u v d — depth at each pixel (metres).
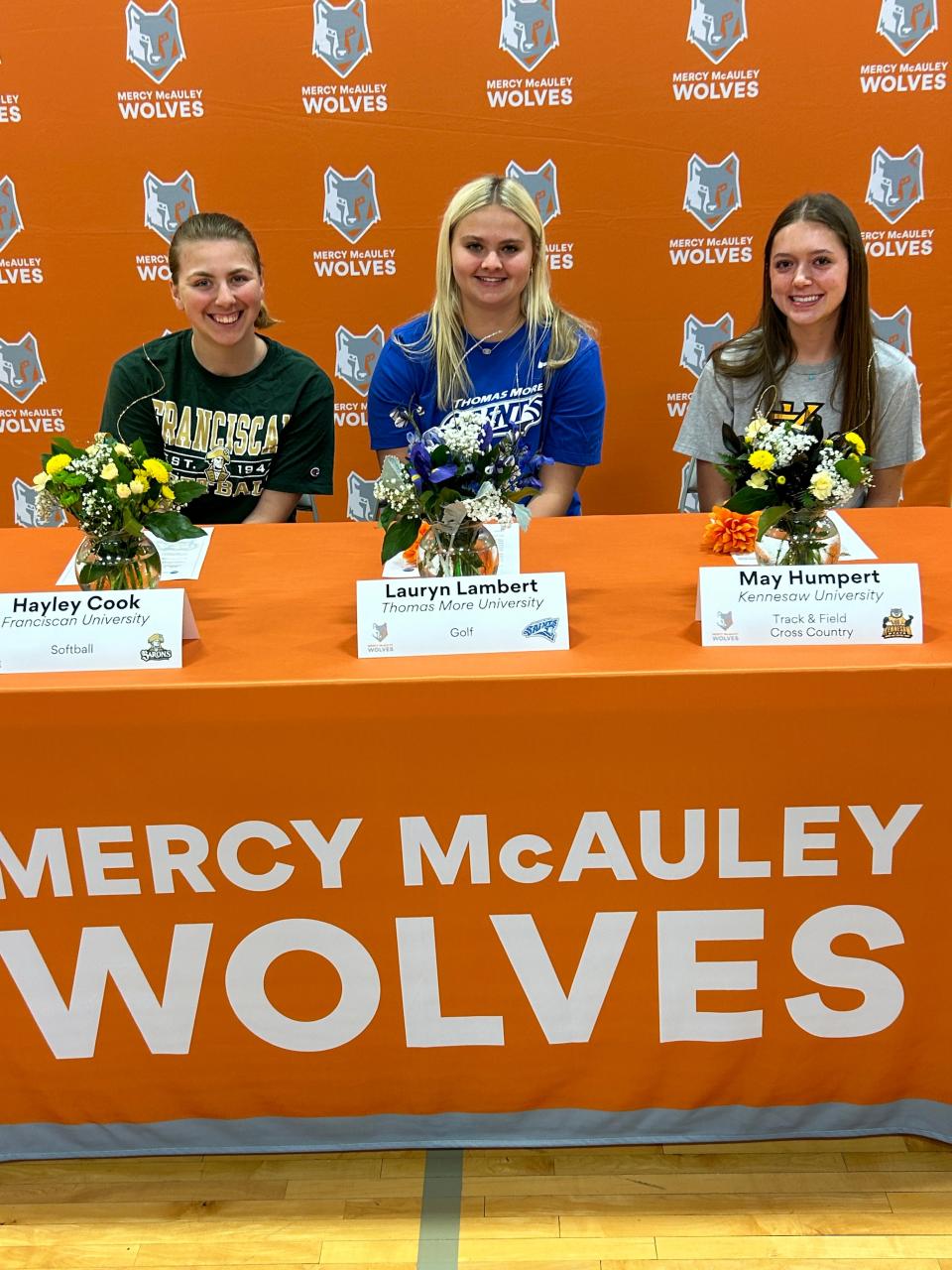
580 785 1.52
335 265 3.53
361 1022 1.68
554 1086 1.73
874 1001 1.65
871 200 3.40
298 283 3.55
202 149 3.39
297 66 3.30
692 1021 1.67
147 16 3.25
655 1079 1.72
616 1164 1.77
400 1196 1.73
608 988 1.65
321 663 1.54
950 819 1.53
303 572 1.95
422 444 1.60
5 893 1.58
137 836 1.55
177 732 1.48
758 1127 1.75
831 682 1.44
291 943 1.63
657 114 3.33
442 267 2.63
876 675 1.44
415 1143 1.77
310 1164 1.79
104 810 1.53
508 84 3.31
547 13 3.22
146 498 1.67
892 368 2.62
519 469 1.70
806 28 3.22
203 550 2.08
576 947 1.62
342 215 3.47
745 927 1.61
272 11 3.24
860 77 3.26
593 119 3.34
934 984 1.64
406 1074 1.72
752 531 1.93
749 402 2.72
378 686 1.45
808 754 1.49
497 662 1.51
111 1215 1.71
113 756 1.50
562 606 1.55
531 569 1.92
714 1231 1.65
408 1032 1.69
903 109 3.29
